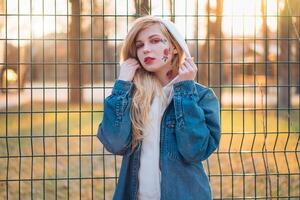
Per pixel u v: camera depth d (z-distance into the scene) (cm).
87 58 1230
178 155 370
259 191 781
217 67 1262
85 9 973
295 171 829
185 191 368
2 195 741
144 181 371
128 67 383
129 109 372
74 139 1071
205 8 657
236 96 1448
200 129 363
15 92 1099
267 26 615
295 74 1934
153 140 372
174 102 366
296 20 749
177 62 388
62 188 789
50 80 1084
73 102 1102
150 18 385
